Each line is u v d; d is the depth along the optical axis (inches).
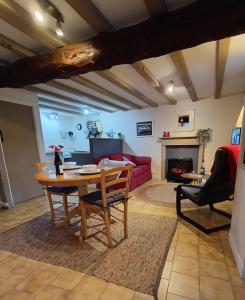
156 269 62.9
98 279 59.5
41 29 65.6
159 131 209.9
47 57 77.8
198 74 116.0
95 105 199.5
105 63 71.2
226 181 86.4
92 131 252.4
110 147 195.8
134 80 125.1
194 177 135.6
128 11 61.4
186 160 192.4
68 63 74.4
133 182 161.0
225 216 103.3
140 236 84.4
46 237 87.0
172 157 204.4
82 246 78.1
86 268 64.6
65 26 68.1
